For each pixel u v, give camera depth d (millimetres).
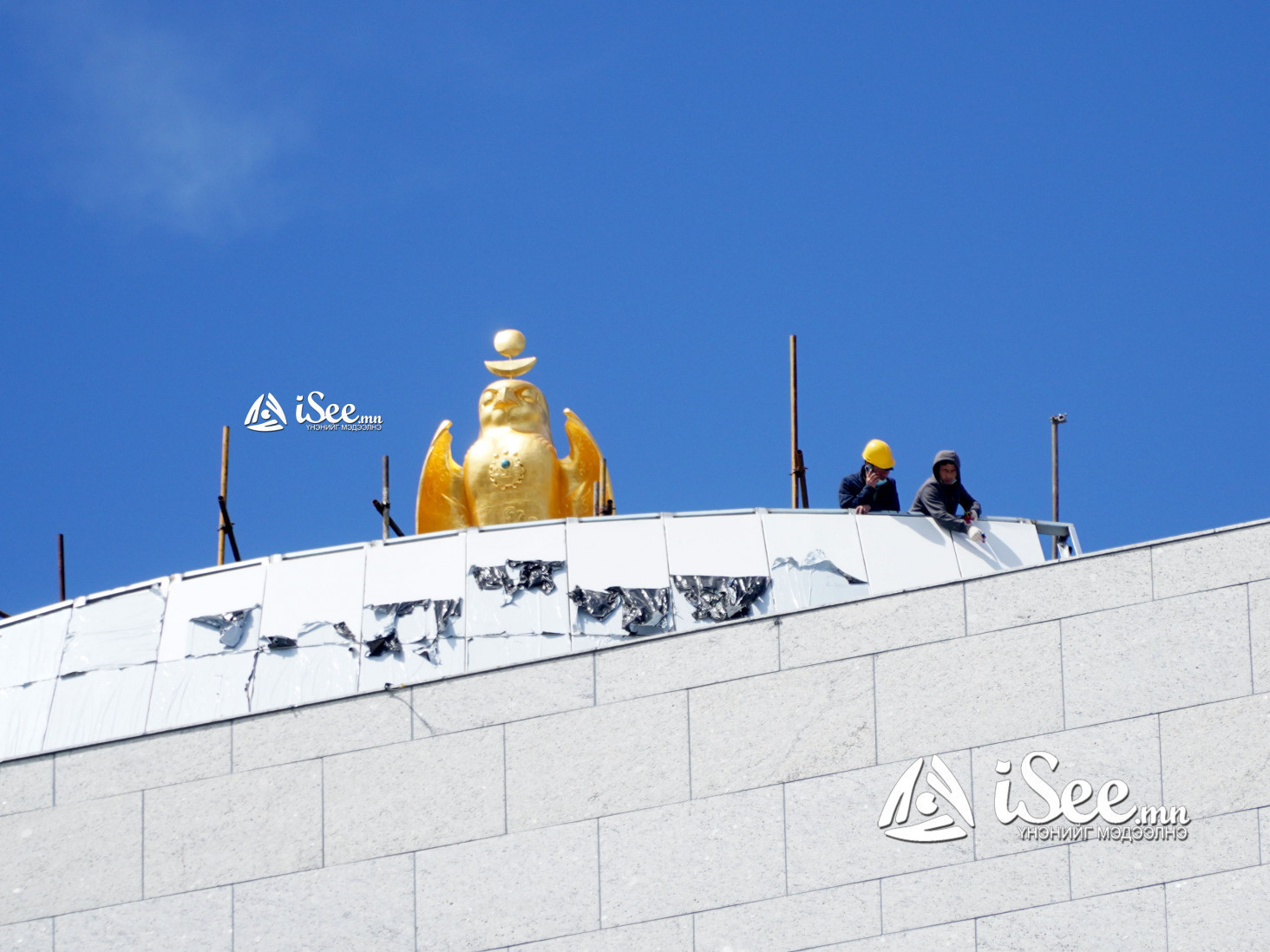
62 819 48312
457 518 71062
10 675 58125
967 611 46438
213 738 48562
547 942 45219
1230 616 45031
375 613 58125
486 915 45719
